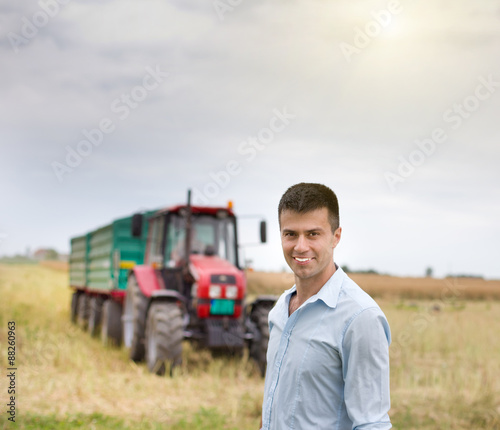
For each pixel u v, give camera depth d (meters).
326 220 2.80
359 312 2.64
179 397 9.17
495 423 7.88
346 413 2.68
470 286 39.28
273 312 3.04
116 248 15.02
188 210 11.75
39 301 23.61
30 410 7.78
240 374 10.96
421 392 9.56
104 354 13.03
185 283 12.13
